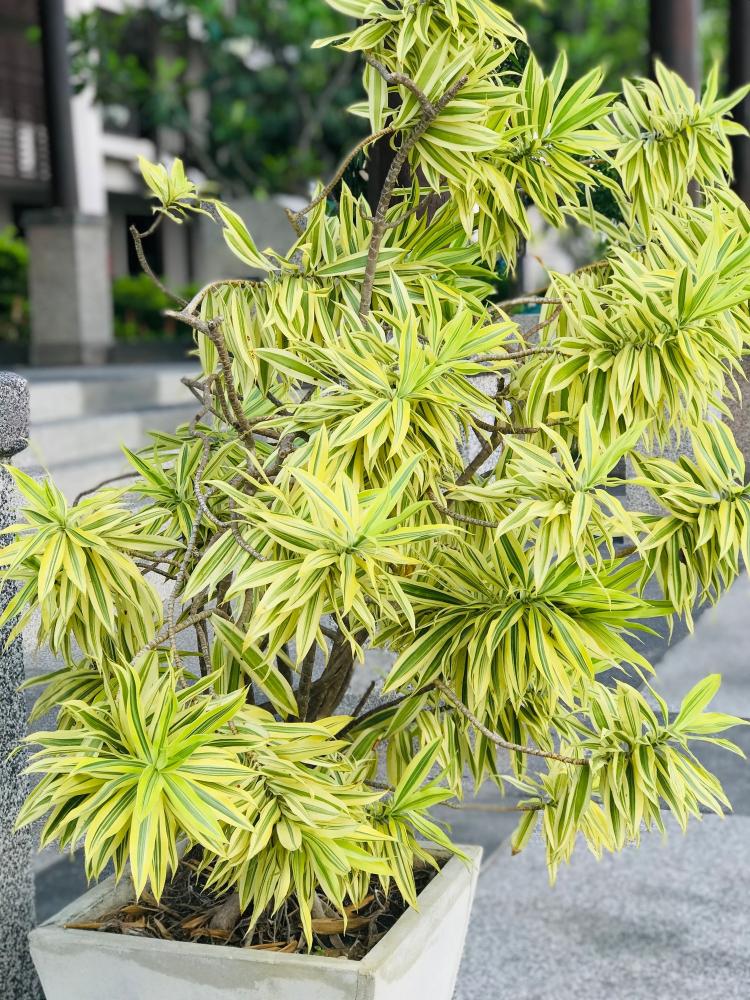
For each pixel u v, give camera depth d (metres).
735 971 2.83
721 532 1.83
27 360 11.94
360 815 1.87
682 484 1.89
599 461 1.75
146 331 14.30
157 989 1.86
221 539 1.83
